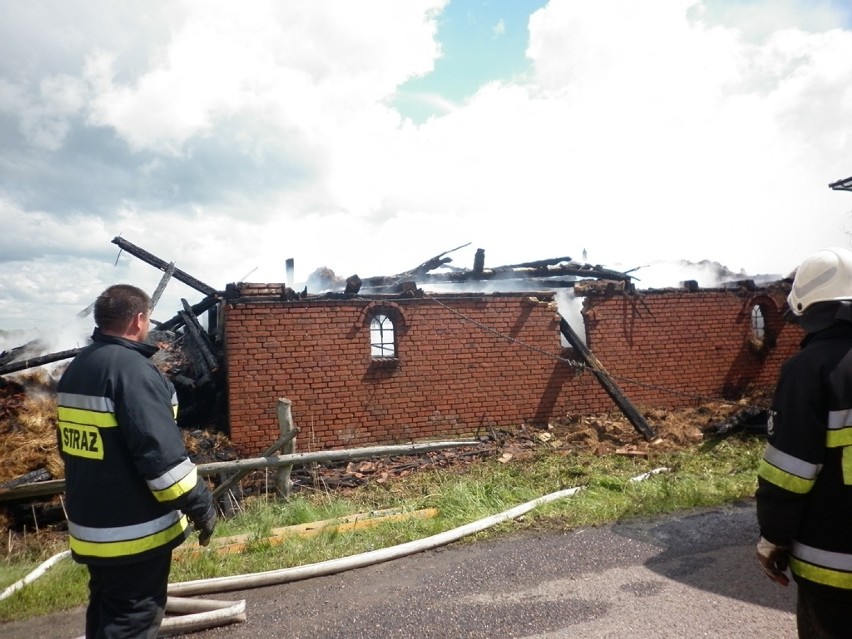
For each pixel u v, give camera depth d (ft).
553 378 37.88
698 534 16.40
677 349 41.63
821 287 6.77
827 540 6.32
